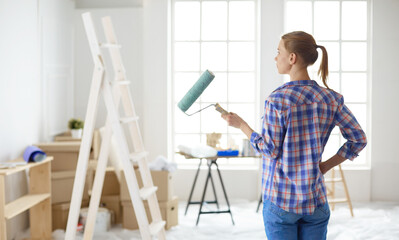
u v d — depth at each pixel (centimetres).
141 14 644
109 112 338
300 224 243
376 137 637
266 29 632
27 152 442
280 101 231
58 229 491
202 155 525
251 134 245
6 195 455
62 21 605
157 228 357
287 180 234
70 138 568
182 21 656
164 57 638
